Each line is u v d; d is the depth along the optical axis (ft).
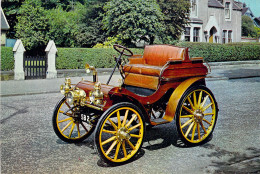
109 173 12.39
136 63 18.22
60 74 45.24
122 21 55.36
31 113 23.17
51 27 71.36
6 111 23.84
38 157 14.19
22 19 69.41
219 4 101.91
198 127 15.96
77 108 15.49
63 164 13.35
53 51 44.27
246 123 20.45
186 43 60.95
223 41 104.88
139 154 14.66
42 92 32.65
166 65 15.28
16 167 12.94
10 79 42.32
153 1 57.47
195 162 13.62
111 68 49.85
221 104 26.78
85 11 71.10
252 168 12.78
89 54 48.78
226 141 16.67
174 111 14.82
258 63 70.08
